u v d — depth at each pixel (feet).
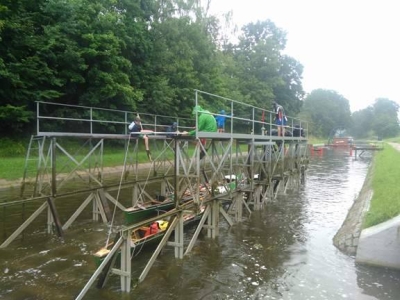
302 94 236.63
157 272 32.45
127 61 100.94
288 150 79.66
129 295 27.89
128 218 43.88
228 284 30.37
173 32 128.36
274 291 29.17
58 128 96.32
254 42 226.58
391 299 27.07
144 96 117.60
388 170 69.62
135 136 48.96
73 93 97.14
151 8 124.88
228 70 188.14
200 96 136.15
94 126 102.73
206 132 39.70
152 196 63.31
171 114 127.95
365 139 422.82
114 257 28.45
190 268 33.55
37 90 85.56
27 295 27.81
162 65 126.72
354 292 28.45
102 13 99.35
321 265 34.22
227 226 48.37
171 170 90.07
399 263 31.58
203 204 39.73
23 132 88.99
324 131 387.96
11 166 70.13
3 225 44.42
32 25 85.56
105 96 96.99
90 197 48.01
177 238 35.76
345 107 412.16
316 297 28.04
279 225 49.11
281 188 73.82
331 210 58.75
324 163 146.20
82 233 43.57
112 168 87.76
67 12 88.94
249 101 176.35
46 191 60.85
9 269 32.73
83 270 32.73
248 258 36.40
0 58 73.20
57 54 87.76
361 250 33.42
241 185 52.19
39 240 40.70
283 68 222.48
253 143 53.01
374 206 41.16
